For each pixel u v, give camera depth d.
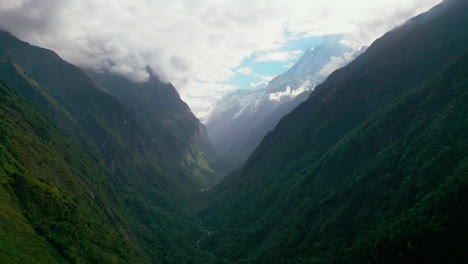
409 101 141.62
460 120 102.88
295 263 108.00
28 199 86.44
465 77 126.12
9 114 134.38
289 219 141.12
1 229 66.75
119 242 113.25
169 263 146.12
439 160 94.38
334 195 127.94
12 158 99.38
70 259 78.94
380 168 117.81
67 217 92.50
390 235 80.62
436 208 76.06
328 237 107.94
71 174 131.12
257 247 141.38
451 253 68.38
